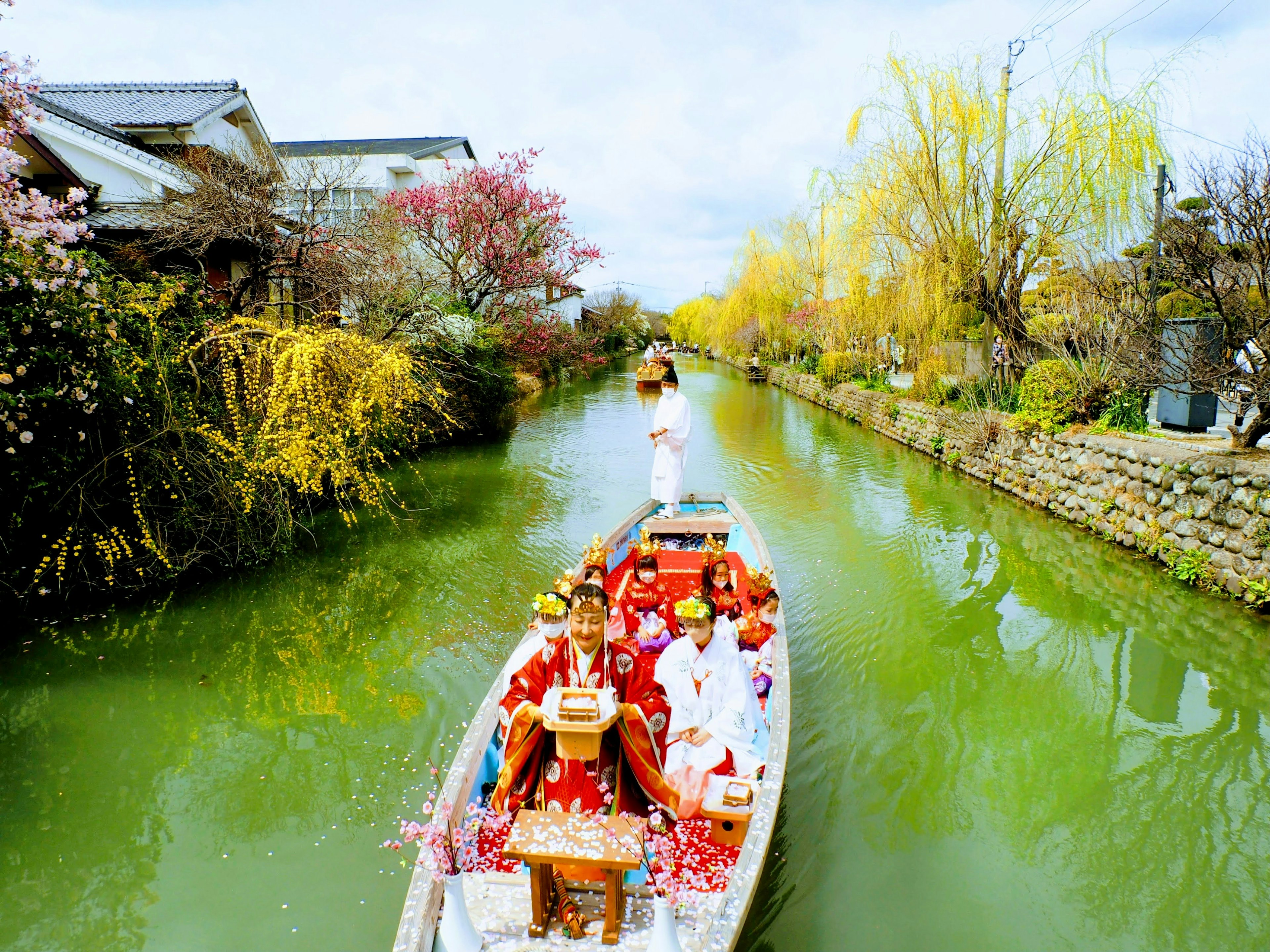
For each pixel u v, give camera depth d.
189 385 8.12
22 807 4.43
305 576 7.93
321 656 6.23
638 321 66.56
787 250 31.31
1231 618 7.07
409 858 4.02
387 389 8.66
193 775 4.73
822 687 5.90
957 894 3.81
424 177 25.59
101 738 5.12
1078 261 12.21
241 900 3.73
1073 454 10.38
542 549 8.95
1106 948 3.50
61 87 15.95
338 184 14.15
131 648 6.33
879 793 4.62
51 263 6.27
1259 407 8.02
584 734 3.31
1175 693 5.86
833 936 3.53
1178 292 11.06
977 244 13.64
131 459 6.91
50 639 6.44
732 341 41.72
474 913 2.98
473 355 15.83
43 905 3.70
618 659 3.68
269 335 8.77
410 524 9.87
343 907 3.69
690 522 8.25
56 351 6.15
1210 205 8.41
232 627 6.73
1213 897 3.83
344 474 8.48
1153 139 11.76
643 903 3.03
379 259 13.13
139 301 7.91
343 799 4.50
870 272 16.88
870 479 13.20
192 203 10.67
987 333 14.84
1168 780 4.79
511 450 15.43
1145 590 7.80
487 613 7.09
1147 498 8.81
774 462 14.86
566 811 3.32
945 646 6.62
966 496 11.91
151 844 4.14
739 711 4.11
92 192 11.88
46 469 6.37
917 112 13.86
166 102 15.27
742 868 3.11
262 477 7.91
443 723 5.28
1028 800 4.59
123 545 6.93
